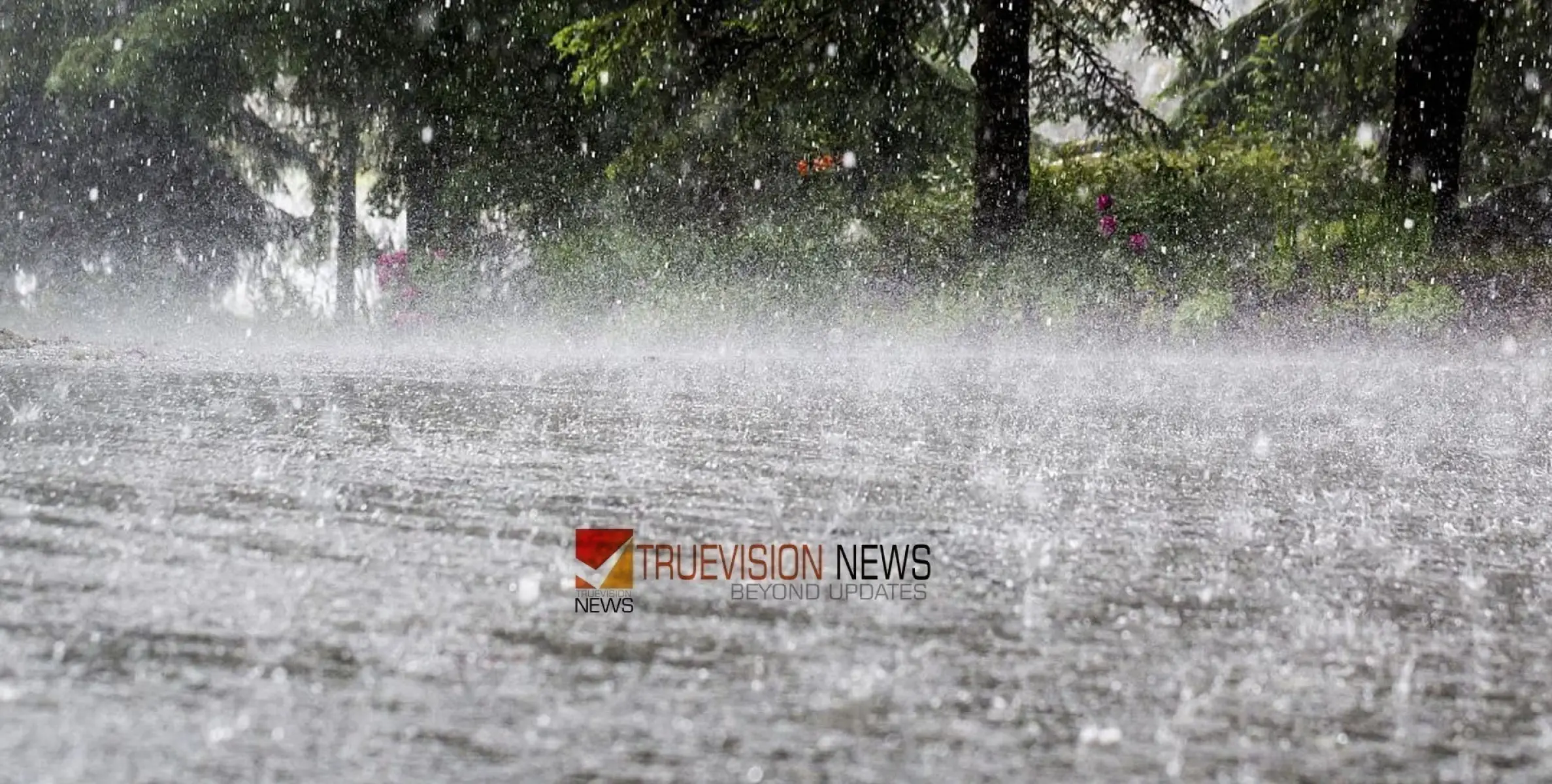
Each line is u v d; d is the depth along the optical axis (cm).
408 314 5784
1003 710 400
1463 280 4222
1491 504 977
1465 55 4619
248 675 414
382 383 2267
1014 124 4625
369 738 352
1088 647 490
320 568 606
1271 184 5369
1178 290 4694
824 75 5069
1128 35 5078
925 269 5150
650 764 337
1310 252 4500
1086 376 2842
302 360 3198
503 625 497
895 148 5769
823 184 5350
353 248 7062
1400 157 4688
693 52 5125
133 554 631
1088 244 5125
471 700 394
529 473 1032
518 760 337
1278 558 720
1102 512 885
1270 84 6391
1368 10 5466
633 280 5103
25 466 1005
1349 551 752
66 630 470
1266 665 471
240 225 7188
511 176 6269
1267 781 341
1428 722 404
